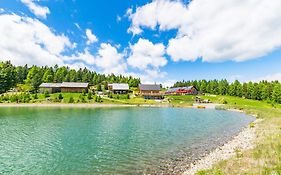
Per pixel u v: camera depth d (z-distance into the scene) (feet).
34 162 80.18
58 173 70.08
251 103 422.41
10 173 70.18
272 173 51.62
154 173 68.80
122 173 69.31
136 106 381.81
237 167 58.95
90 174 68.95
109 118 206.49
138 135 128.26
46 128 147.23
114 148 99.55
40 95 433.48
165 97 511.40
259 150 73.72
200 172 62.34
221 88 594.65
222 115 248.11
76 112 256.52
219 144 106.42
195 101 458.91
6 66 512.22
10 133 129.59
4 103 351.46
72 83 523.70
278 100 402.31
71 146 102.63
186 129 150.20
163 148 99.35
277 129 118.93
